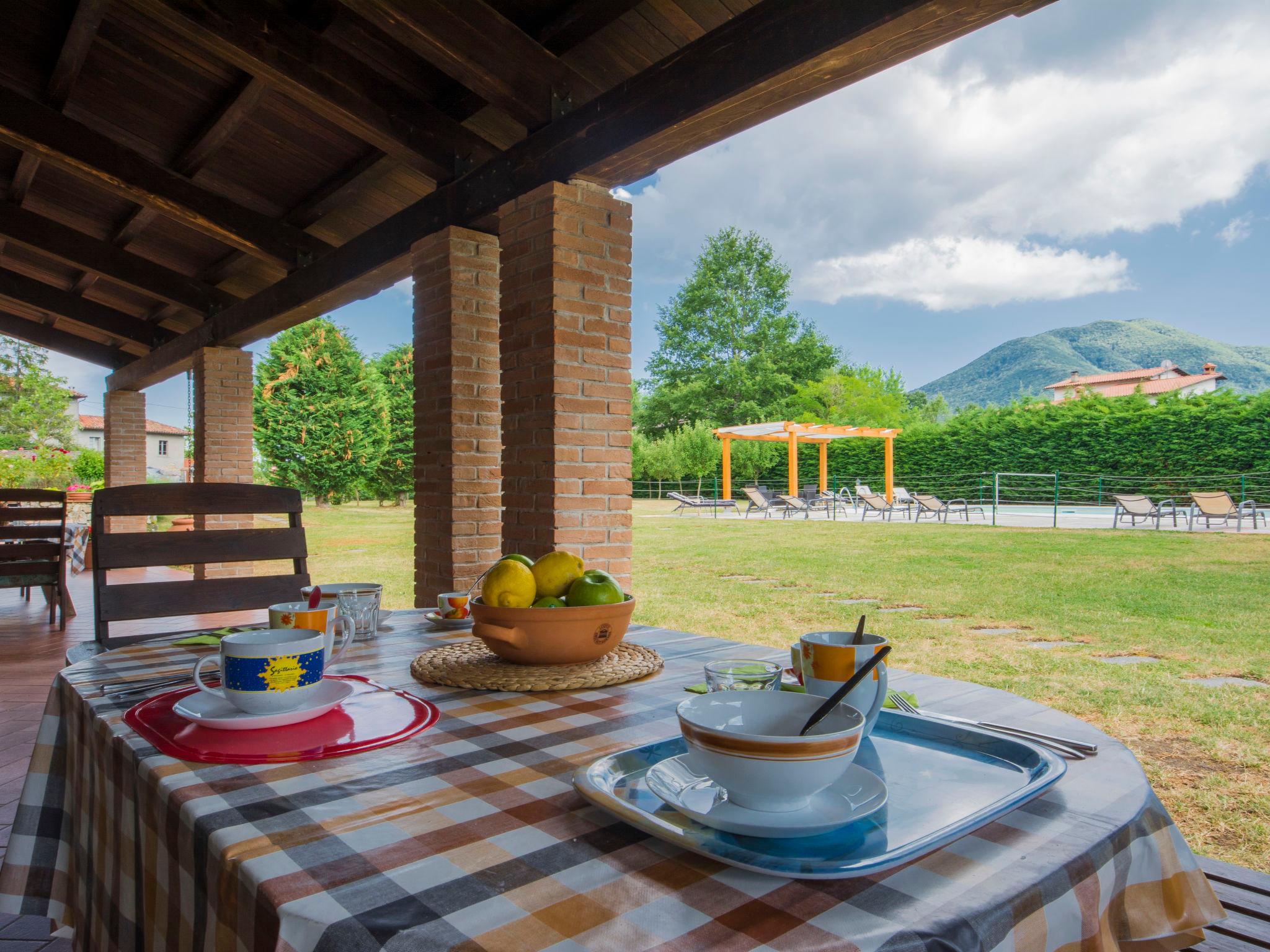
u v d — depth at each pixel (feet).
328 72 12.10
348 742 2.76
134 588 5.76
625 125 10.61
